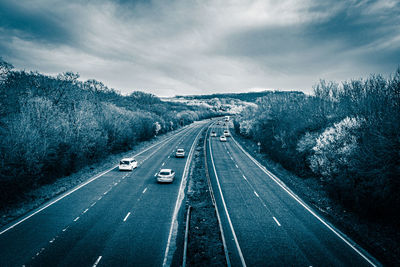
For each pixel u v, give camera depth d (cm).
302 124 2781
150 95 10219
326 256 979
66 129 2261
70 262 870
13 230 1120
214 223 1291
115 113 3922
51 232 1115
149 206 1530
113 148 3628
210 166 2947
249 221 1331
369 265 920
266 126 4175
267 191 1944
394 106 1422
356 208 1426
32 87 2648
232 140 6034
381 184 1247
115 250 973
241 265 898
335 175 1741
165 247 1016
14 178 1491
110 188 1909
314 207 1587
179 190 1923
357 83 2362
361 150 1457
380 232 1208
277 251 1011
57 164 2112
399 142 1192
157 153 3959
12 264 840
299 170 2533
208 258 941
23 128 1644
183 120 11300
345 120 1822
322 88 2881
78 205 1499
